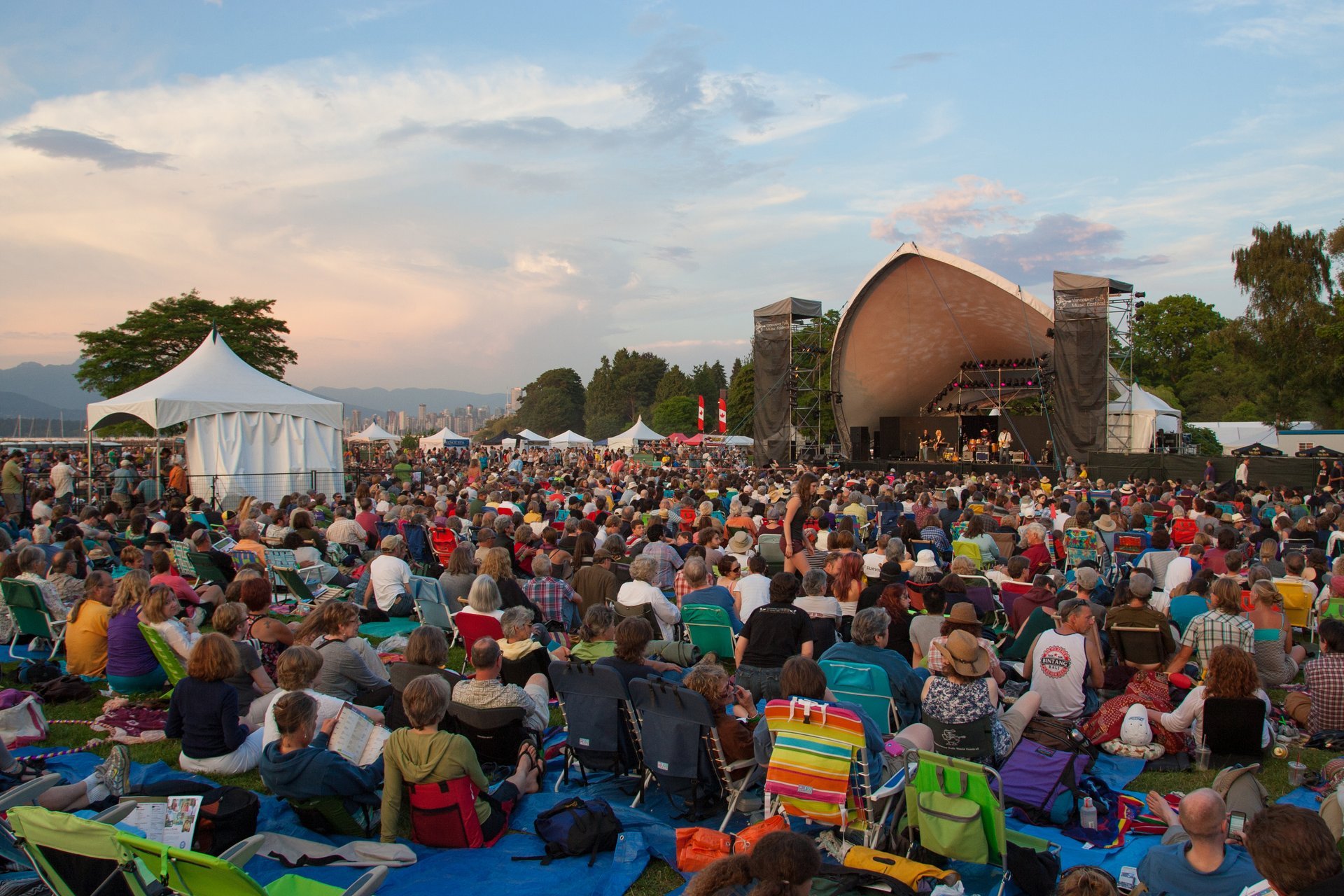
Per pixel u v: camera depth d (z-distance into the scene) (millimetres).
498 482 21672
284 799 5488
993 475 33188
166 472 27531
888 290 39844
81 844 3473
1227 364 67625
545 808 5691
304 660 5641
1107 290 32062
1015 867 4559
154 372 49781
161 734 7004
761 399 39906
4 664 9492
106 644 8438
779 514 14906
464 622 8094
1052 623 8211
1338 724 6871
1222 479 32438
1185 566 10156
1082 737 6059
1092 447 32594
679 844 4977
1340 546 13008
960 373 47938
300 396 24578
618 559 11203
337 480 24609
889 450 49312
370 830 5379
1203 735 6488
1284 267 53219
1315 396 54094
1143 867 4121
